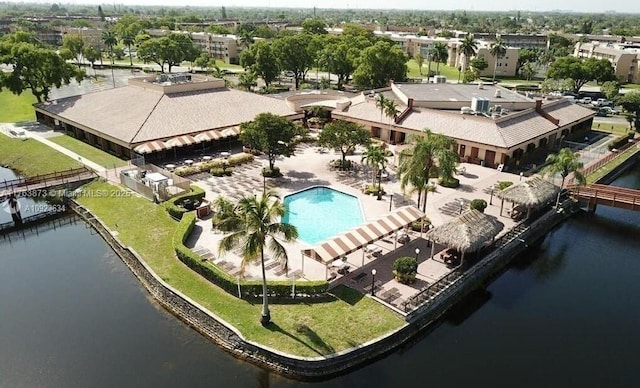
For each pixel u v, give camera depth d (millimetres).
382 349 36719
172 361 35500
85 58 194250
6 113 104562
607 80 142750
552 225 60531
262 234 34469
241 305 40375
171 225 54312
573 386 34000
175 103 83188
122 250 50406
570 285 47812
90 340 37625
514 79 182375
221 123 82188
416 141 55000
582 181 61469
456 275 44812
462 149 79125
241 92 94250
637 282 48625
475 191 66000
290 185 66500
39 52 94750
